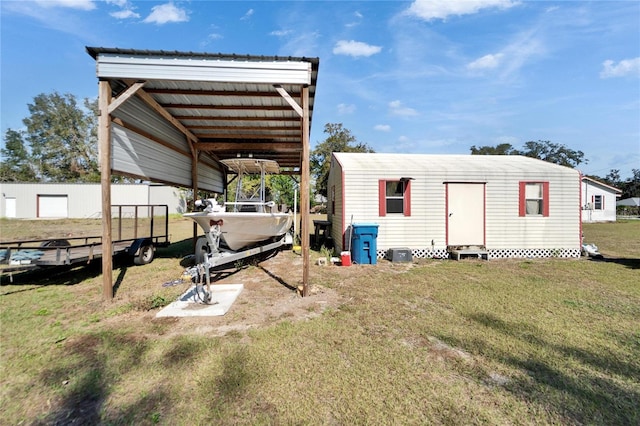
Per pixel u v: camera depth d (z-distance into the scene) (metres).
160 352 2.87
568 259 8.14
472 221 8.44
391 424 1.94
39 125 36.41
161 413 2.04
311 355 2.82
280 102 6.05
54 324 3.55
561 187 8.54
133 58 4.37
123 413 2.05
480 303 4.36
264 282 5.63
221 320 3.71
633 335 3.27
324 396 2.22
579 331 3.37
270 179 18.95
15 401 2.17
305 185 4.75
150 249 7.70
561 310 4.06
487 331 3.38
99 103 4.41
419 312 3.99
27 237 11.84
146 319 3.74
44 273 6.09
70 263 5.24
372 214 8.28
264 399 2.19
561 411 2.07
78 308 4.12
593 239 12.54
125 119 5.05
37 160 37.44
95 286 5.27
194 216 5.31
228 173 12.65
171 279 5.82
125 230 7.38
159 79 4.42
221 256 5.06
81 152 38.03
